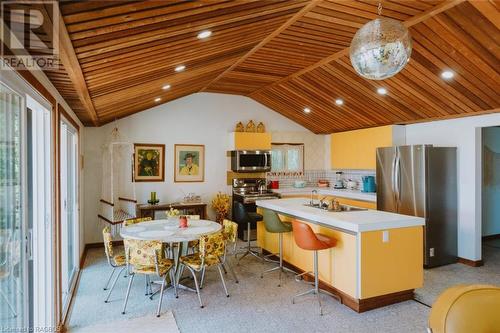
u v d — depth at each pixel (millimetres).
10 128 2023
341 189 7309
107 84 3303
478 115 4812
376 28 2398
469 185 4992
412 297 3691
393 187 5344
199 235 3740
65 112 3598
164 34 2412
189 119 6809
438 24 3281
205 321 3236
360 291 3320
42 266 2744
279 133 7648
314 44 3998
